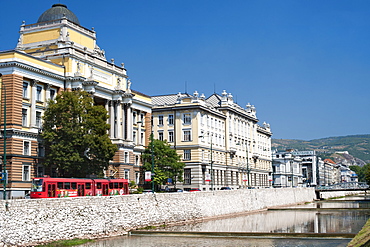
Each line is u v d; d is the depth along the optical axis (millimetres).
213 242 56469
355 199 170750
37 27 96875
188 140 125750
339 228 70750
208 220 84312
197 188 121875
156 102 138500
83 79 89312
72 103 78875
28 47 96500
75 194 68062
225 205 93375
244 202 102688
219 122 141125
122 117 103625
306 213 100938
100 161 82188
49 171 83688
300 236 60375
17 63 77125
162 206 72375
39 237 49625
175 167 107625
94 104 100188
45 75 84000
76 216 55344
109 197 61219
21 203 47969
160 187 112875
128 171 103000
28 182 78125
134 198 66250
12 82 76875
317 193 167125
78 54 92000
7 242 45594
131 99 105625
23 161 77562
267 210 111000
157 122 130375
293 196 139875
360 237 48938
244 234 61500
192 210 80688
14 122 76375
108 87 99812
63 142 77500
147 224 68062
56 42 93062
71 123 78125
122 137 102812
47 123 80000
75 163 77938
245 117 162000
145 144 116188
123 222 63094
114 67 102812
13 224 46625
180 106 126688
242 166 154375
